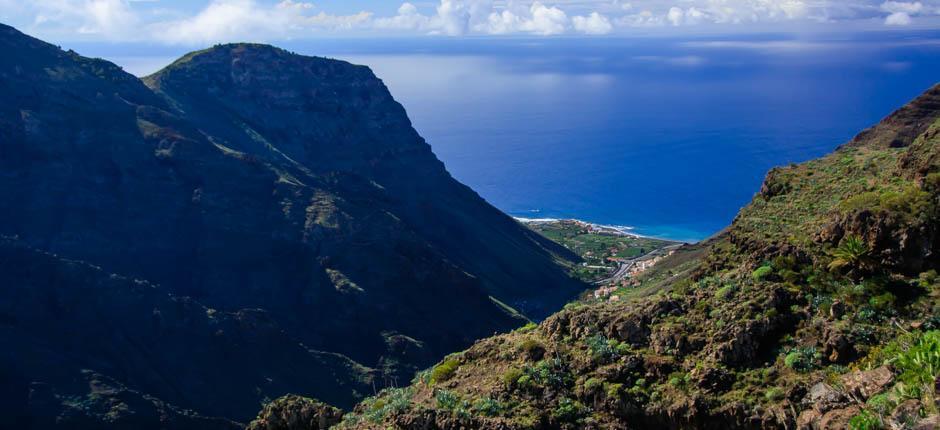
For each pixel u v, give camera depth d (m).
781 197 71.94
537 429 46.66
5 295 129.38
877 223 51.34
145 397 120.50
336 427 55.84
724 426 44.44
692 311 52.38
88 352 127.56
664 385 47.53
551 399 48.72
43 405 112.25
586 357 50.75
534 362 52.41
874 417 36.88
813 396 42.38
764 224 65.94
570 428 46.72
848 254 51.19
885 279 49.28
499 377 51.91
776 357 47.03
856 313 47.62
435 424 48.72
